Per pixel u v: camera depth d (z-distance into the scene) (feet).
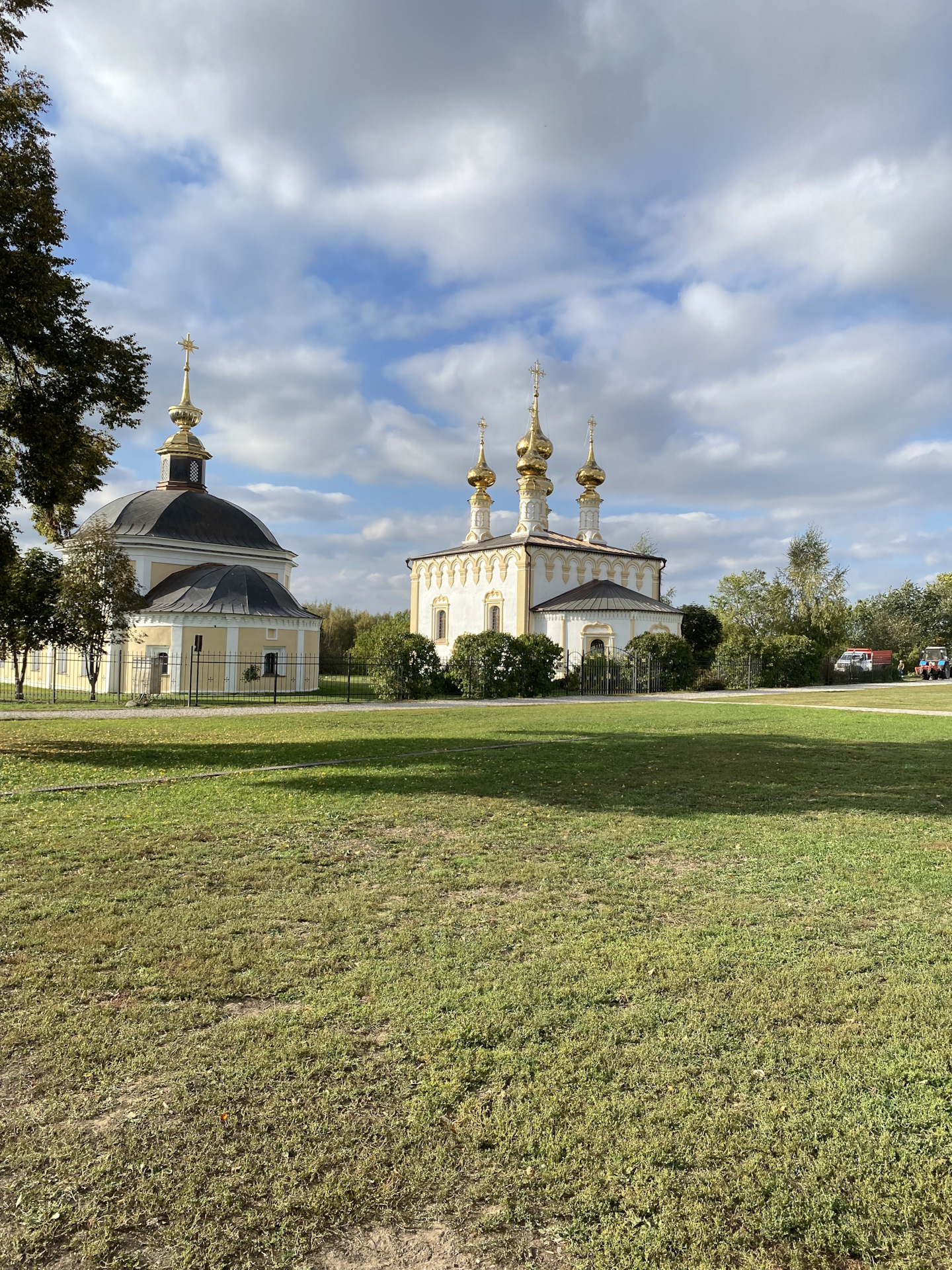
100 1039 12.69
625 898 20.03
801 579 177.17
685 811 30.25
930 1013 13.70
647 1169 9.71
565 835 26.50
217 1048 12.42
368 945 16.71
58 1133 10.36
